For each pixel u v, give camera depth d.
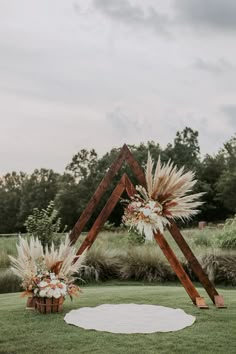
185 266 11.70
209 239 15.02
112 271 11.90
